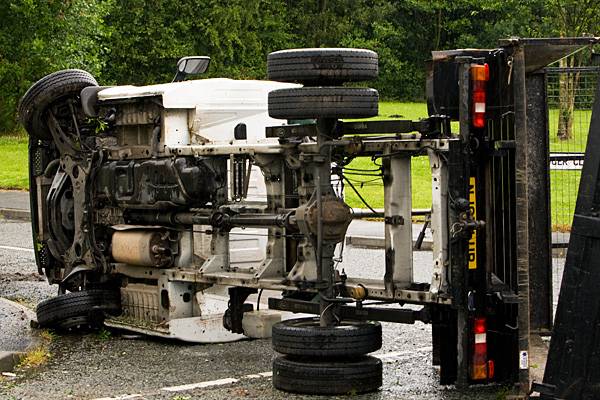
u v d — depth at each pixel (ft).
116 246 47.29
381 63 299.79
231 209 43.24
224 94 46.34
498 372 36.14
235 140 46.42
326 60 36.58
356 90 36.55
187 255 46.14
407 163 37.47
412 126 36.06
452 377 36.70
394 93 302.45
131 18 272.72
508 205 35.35
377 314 37.11
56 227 51.52
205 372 40.63
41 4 191.01
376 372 36.65
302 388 36.45
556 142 57.16
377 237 76.23
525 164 33.04
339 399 35.96
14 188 122.21
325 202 37.42
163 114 45.60
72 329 49.65
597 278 30.55
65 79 50.26
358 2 312.09
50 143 52.65
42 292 61.67
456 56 35.94
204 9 283.59
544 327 41.27
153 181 45.34
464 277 34.96
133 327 47.03
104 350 45.09
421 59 304.30
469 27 296.10
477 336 35.22
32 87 50.62
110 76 274.36
